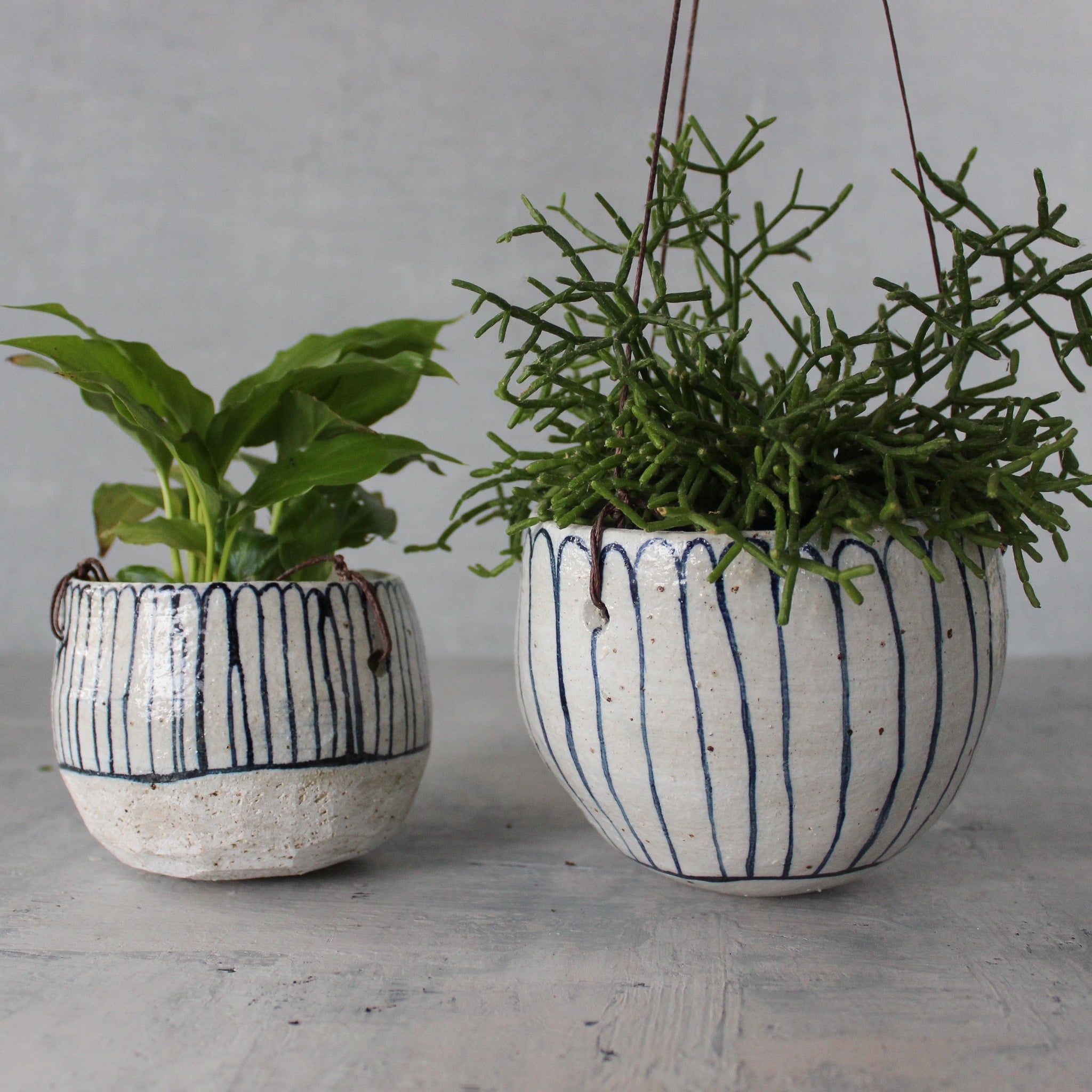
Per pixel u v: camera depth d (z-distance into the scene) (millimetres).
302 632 821
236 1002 696
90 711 822
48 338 824
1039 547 2338
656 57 2268
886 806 716
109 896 871
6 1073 619
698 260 880
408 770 888
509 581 2400
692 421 698
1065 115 2227
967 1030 652
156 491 1020
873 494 719
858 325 2279
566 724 745
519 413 750
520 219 2312
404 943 777
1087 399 2271
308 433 930
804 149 2264
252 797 812
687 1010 677
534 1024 665
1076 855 947
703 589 671
